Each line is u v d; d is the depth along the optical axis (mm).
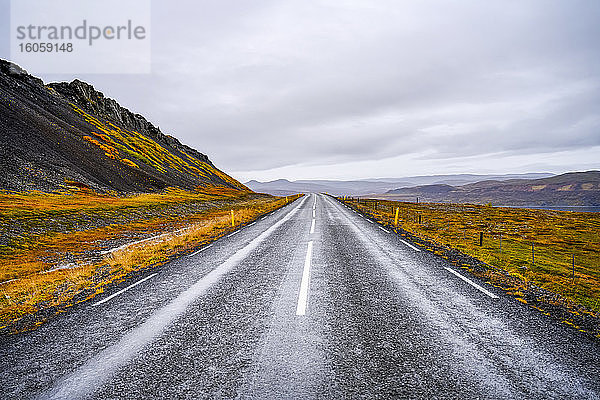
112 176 63625
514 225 27875
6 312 6688
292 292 7293
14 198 35312
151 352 4676
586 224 32594
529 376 3900
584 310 6234
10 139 51875
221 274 9164
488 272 9062
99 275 9766
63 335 5383
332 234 16469
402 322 5555
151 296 7383
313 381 3842
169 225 25375
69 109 92062
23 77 87500
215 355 4527
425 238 15539
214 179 124938
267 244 13992
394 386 3717
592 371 4008
